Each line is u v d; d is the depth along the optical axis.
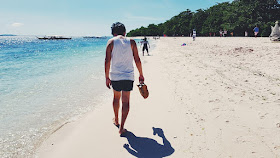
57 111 3.95
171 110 3.70
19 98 4.80
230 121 3.09
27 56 16.06
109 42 2.78
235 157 2.21
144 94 3.06
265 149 2.32
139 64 2.96
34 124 3.33
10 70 8.91
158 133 2.87
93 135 2.89
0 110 4.00
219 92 4.52
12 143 2.72
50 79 6.98
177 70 7.50
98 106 4.22
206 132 2.81
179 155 2.31
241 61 8.39
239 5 57.47
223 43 20.25
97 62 11.61
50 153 2.46
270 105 3.58
